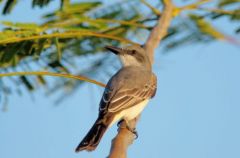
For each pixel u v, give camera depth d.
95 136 13.66
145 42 15.62
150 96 15.38
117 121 14.66
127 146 13.11
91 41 15.51
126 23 15.46
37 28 14.17
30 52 14.30
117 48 15.59
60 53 14.42
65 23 14.62
